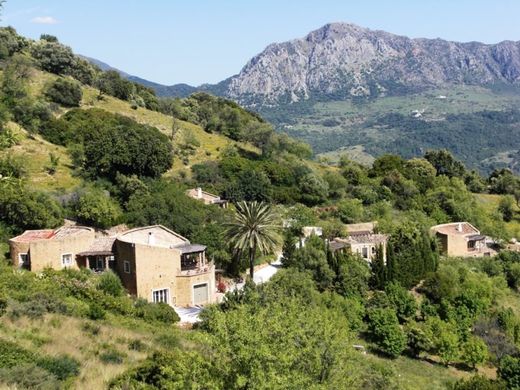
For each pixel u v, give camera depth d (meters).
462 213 97.44
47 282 44.38
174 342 34.47
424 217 92.44
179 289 53.44
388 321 51.03
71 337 30.94
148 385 22.86
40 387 22.25
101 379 24.28
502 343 55.19
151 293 51.62
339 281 61.41
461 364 52.34
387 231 80.38
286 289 49.06
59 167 78.06
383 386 33.12
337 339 22.98
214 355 18.08
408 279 66.25
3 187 20.00
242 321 18.00
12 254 52.12
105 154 77.00
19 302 36.22
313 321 23.28
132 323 40.06
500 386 39.53
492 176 139.88
